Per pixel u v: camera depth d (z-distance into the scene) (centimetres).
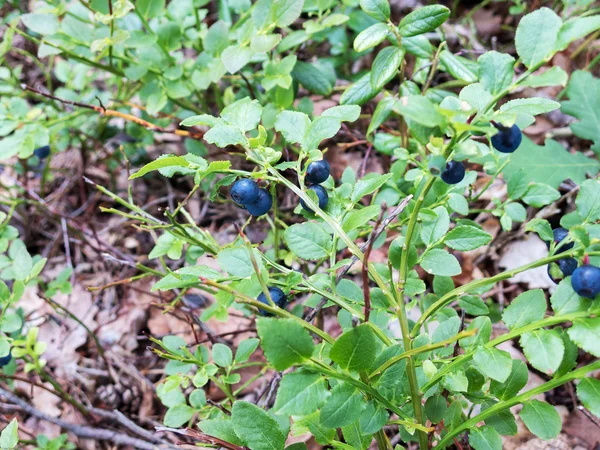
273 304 14
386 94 27
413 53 24
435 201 22
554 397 27
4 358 25
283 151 32
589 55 37
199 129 33
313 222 17
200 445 17
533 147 30
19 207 38
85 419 30
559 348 13
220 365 22
